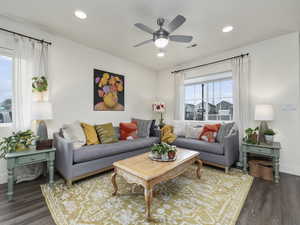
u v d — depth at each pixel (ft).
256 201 5.93
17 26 7.75
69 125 8.57
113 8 6.63
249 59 10.13
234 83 10.52
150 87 15.34
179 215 5.12
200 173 8.49
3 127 7.44
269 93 9.39
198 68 12.87
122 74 12.78
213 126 10.61
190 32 8.58
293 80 8.66
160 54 10.71
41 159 6.79
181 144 10.84
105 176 8.23
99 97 11.22
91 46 10.52
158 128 13.09
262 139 8.83
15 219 4.90
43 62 8.41
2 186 7.02
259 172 8.03
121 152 9.23
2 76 7.54
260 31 8.52
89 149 7.88
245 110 10.07
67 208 5.46
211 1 6.18
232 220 4.88
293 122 8.63
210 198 6.12
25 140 6.82
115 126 12.11
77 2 6.28
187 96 14.21
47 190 6.70
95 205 5.65
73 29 8.38
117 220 4.88
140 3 6.31
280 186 7.11
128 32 8.66
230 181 7.61
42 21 7.64
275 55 9.20
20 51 7.71
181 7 6.53
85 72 10.42
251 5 6.41
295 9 6.64
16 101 7.57
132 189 6.82
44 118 7.34
